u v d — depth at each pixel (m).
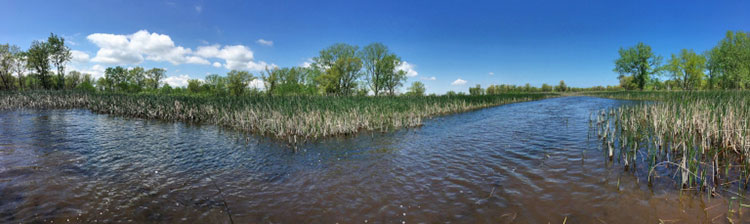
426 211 4.71
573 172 6.30
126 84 55.41
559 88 103.00
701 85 53.06
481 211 4.65
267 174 6.70
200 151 8.97
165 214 4.70
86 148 9.23
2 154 8.19
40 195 5.34
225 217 4.62
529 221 4.29
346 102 17.69
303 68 43.09
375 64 49.06
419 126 14.20
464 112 22.22
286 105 15.64
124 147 9.47
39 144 9.66
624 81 75.12
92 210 4.81
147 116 18.05
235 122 14.14
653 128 10.14
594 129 11.95
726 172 5.65
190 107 17.55
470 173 6.51
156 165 7.43
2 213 4.61
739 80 38.91
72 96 27.48
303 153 8.67
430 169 6.89
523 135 11.09
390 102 20.03
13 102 25.09
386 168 7.05
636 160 7.01
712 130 8.21
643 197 4.90
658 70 57.72
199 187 5.89
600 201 4.83
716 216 4.17
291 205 5.03
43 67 42.19
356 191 5.60
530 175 6.23
